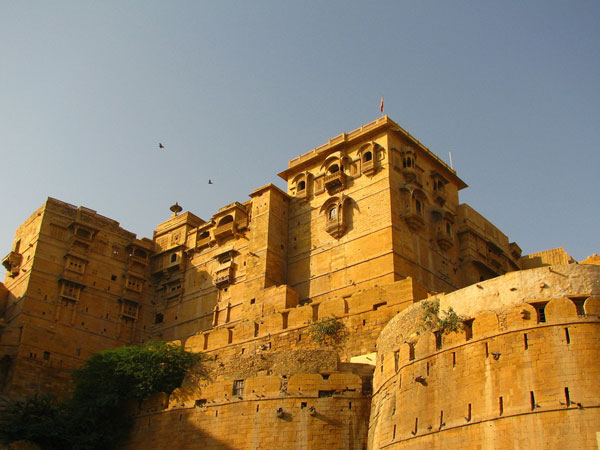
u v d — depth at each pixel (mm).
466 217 77750
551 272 38094
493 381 36719
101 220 86375
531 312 37344
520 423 34500
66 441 54438
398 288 55406
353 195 72812
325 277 71188
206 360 57344
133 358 58438
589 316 36031
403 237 68750
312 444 45969
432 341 41094
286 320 61844
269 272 72938
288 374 51656
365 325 56031
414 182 72625
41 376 73062
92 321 80188
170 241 89375
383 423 42719
